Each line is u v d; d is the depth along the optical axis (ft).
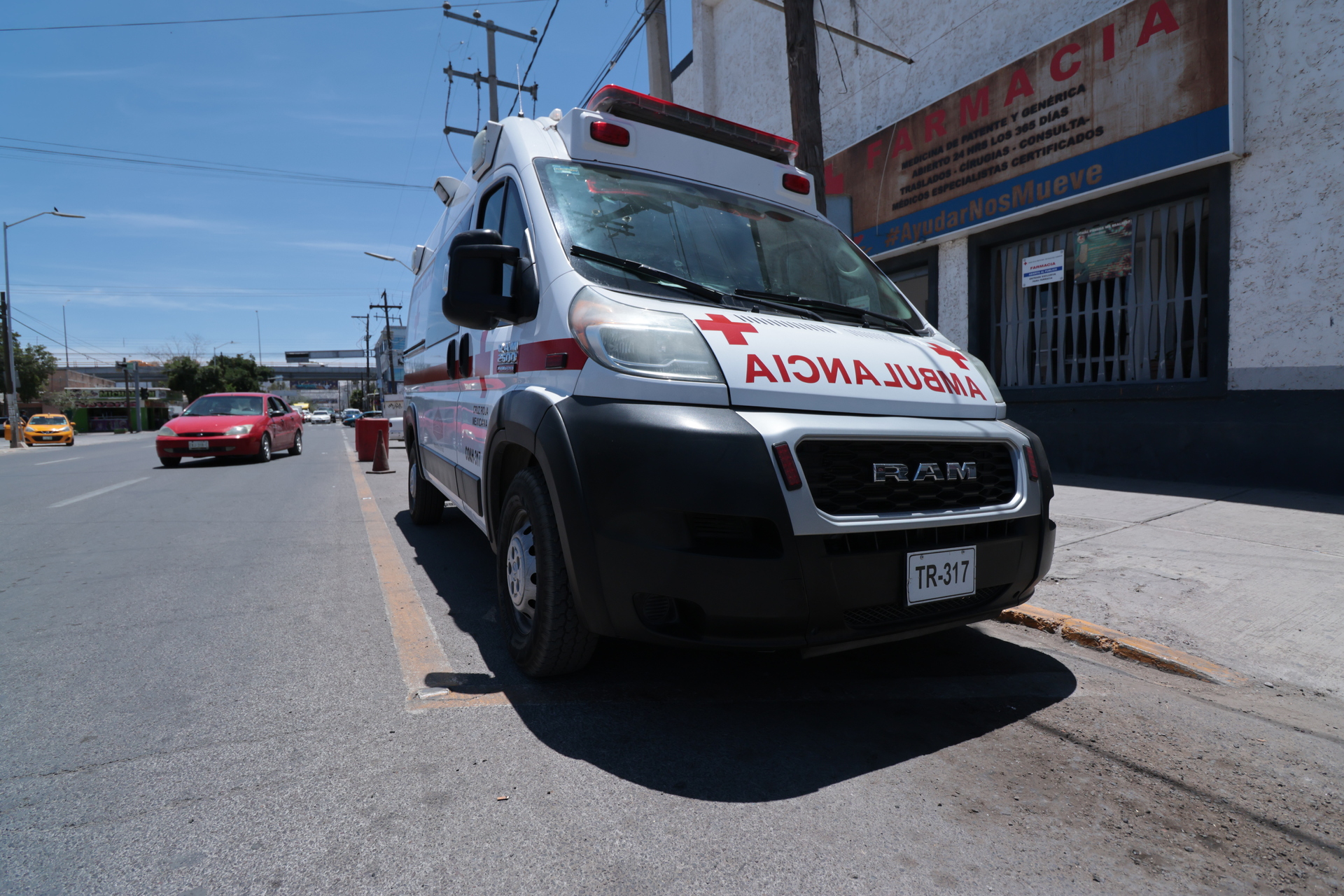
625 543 7.69
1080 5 25.03
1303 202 19.71
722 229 11.35
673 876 5.81
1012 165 26.73
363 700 9.13
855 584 7.72
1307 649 10.38
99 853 6.06
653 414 7.79
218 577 15.44
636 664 10.30
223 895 5.56
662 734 8.25
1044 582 13.30
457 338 14.65
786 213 12.67
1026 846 6.25
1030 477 9.19
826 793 7.06
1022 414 27.55
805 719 8.67
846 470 7.93
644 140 11.79
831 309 10.50
